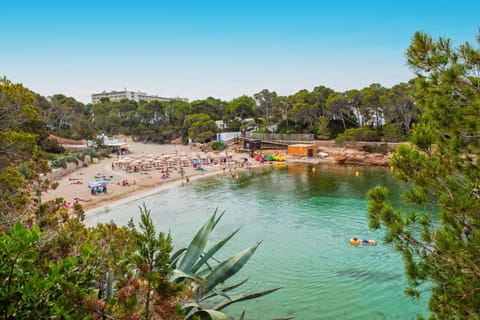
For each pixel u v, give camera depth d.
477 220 5.55
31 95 15.54
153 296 4.74
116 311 4.80
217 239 24.36
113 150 87.44
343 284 17.16
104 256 7.26
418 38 6.44
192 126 105.88
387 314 14.49
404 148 6.29
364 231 25.16
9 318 3.88
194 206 34.66
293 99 90.94
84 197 36.97
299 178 49.56
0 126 15.07
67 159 55.19
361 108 73.44
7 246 3.81
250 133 87.25
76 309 4.43
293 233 25.20
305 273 18.53
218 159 69.75
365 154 61.69
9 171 11.20
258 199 37.16
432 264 6.09
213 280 7.85
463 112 5.91
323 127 77.00
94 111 146.75
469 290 5.36
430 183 6.02
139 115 132.50
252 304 15.47
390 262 19.56
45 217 9.36
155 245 4.57
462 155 6.09
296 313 14.76
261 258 20.66
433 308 5.93
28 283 3.75
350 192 38.84
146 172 55.53
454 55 6.19
